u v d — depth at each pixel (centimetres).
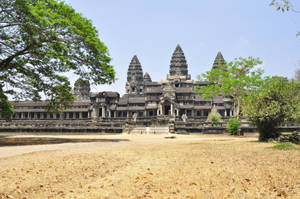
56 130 9012
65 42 3597
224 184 1151
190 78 18262
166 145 2973
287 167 1464
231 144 3025
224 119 10025
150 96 14200
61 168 1479
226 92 6069
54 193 1087
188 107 13700
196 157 1889
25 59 3719
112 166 1573
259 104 3388
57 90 4091
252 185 1131
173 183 1180
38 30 3206
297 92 3291
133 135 6812
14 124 9556
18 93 4131
